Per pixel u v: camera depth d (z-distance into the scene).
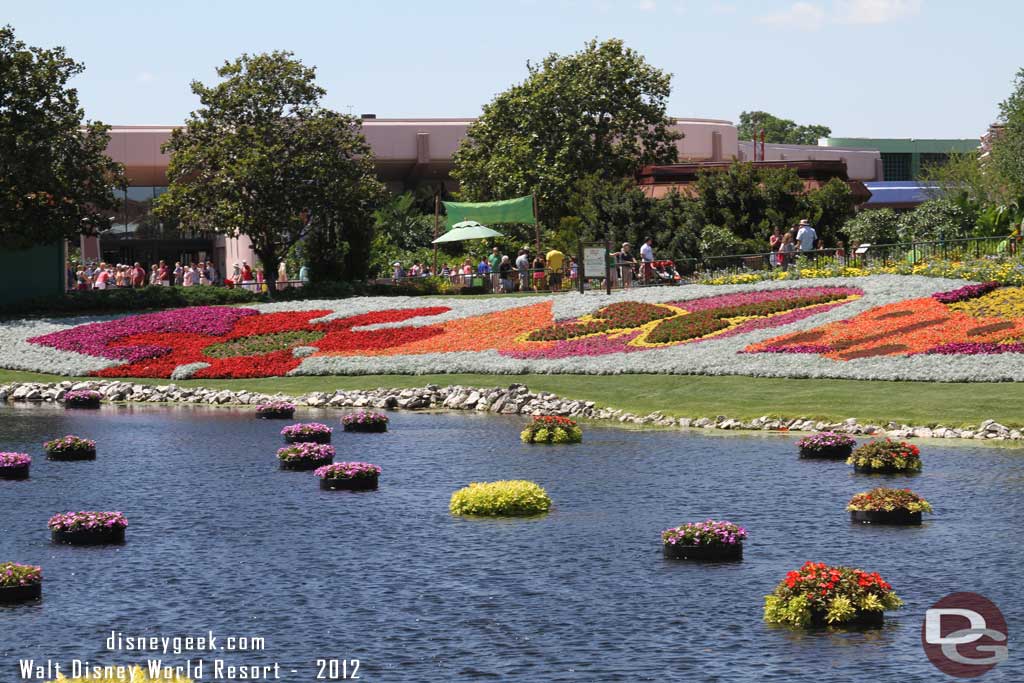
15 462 27.30
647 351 41.31
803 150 120.06
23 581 17.58
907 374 35.34
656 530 21.20
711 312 44.03
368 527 21.78
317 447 28.36
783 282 47.00
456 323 48.66
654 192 75.69
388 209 86.25
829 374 36.59
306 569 19.00
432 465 28.25
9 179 58.09
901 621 16.02
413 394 40.44
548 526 21.64
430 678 14.36
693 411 35.00
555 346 43.81
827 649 15.02
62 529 20.83
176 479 26.83
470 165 79.44
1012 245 44.91
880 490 21.64
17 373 48.66
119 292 58.84
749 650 15.04
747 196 64.19
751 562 18.98
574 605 16.95
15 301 60.66
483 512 22.72
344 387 42.72
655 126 81.69
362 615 16.69
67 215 60.03
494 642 15.52
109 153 90.50
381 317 50.88
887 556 19.08
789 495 23.91
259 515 22.91
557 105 77.62
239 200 62.72
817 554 19.33
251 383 44.66
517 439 32.12
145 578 18.62
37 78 58.19
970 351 35.94
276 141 63.75
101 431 34.88
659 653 14.99
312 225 65.50
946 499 23.08
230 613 16.88
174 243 95.00
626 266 52.84
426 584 18.09
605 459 28.61
